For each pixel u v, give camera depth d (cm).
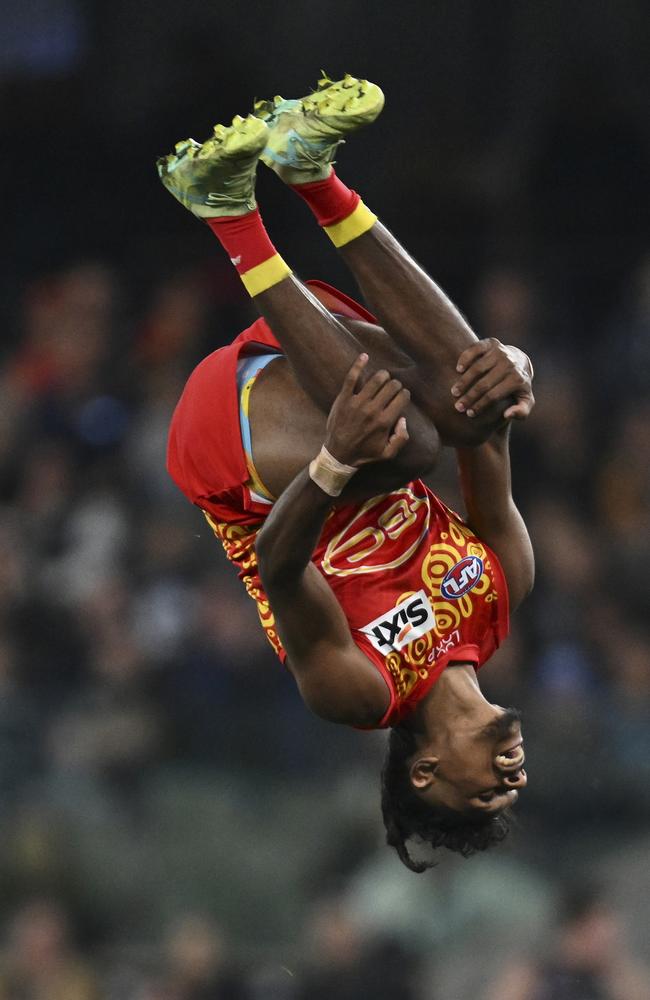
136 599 3309
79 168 4328
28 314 4075
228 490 1375
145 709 3177
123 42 4531
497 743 1398
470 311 3997
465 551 1395
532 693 3062
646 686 3134
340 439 1236
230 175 1258
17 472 3606
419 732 1413
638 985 2641
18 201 4331
